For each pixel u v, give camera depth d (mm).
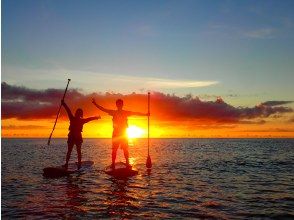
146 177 15234
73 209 8672
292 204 9758
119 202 9617
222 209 8969
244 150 54656
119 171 15094
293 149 60156
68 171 15320
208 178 15562
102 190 11570
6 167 20109
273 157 34438
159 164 23000
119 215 8070
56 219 7660
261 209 9039
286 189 12578
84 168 17453
